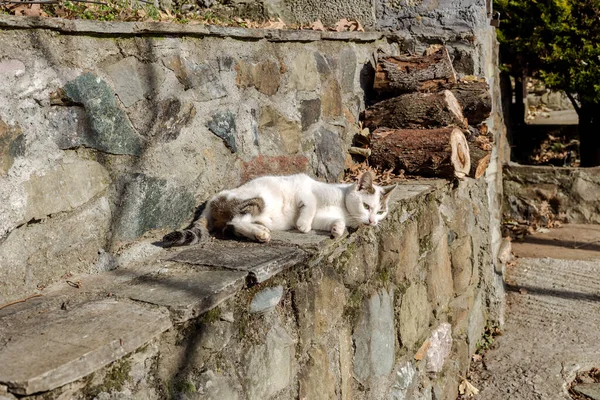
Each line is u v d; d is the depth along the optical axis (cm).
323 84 436
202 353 230
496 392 461
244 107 354
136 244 283
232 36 344
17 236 233
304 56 412
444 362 459
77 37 257
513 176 823
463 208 503
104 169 270
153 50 294
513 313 577
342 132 462
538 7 823
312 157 420
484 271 554
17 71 233
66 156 253
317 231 324
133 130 283
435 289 449
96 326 200
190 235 290
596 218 802
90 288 240
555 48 830
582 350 503
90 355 181
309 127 418
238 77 350
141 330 199
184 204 313
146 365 208
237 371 246
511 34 866
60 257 249
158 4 471
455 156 447
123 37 279
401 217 392
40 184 240
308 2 548
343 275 325
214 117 330
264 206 317
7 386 164
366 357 350
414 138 456
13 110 231
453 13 530
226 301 242
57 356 178
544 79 862
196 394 226
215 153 332
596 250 704
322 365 304
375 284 361
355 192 335
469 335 509
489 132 504
